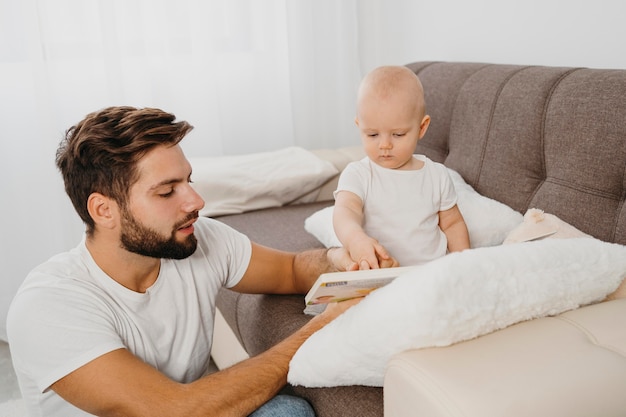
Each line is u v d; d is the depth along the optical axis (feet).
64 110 7.68
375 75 3.92
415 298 2.51
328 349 2.95
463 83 5.78
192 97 8.16
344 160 7.08
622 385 2.29
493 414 2.10
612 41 5.09
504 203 5.02
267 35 8.43
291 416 3.14
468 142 5.52
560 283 2.76
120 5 7.60
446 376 2.29
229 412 3.06
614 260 2.97
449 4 7.22
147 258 3.45
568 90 4.52
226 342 5.50
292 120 8.82
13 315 3.23
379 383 2.98
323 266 4.13
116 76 7.64
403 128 3.85
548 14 5.74
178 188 3.39
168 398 3.02
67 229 7.88
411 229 4.01
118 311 3.40
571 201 4.32
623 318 2.73
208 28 7.94
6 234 7.68
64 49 7.50
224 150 8.72
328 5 8.53
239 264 4.14
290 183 6.53
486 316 2.54
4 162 7.51
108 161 3.14
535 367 2.33
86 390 3.07
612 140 4.06
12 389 6.15
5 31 7.22
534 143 4.76
